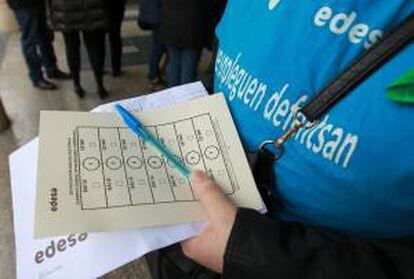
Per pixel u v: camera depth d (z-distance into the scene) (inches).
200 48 85.7
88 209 17.0
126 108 22.8
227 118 21.5
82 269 16.8
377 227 17.0
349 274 14.5
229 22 22.3
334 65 16.5
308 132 17.1
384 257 14.8
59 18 88.2
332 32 16.4
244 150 20.4
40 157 18.6
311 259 15.3
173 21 83.6
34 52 99.0
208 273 22.1
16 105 95.9
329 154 16.4
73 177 18.1
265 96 18.9
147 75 117.0
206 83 29.1
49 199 17.0
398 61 15.0
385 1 15.6
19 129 86.1
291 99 17.8
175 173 19.4
